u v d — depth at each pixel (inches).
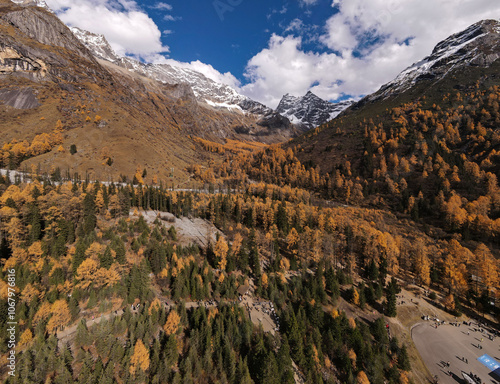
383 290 4040.4
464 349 3139.8
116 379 2073.1
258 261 4052.7
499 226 5103.3
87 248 3132.4
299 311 3053.6
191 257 3774.6
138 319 2508.6
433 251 4785.9
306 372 2534.5
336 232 5374.0
